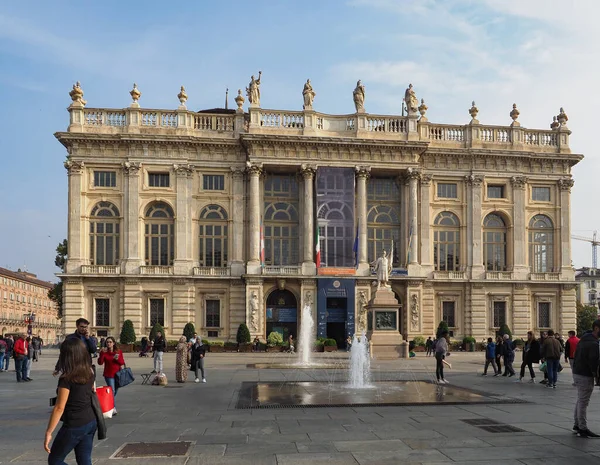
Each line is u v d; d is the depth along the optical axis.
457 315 64.94
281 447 12.74
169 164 61.97
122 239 60.88
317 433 14.27
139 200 61.19
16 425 15.99
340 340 63.16
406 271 62.59
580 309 112.88
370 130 64.56
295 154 62.88
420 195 65.50
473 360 46.09
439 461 11.42
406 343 44.16
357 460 11.52
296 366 38.03
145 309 60.47
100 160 61.16
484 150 65.75
